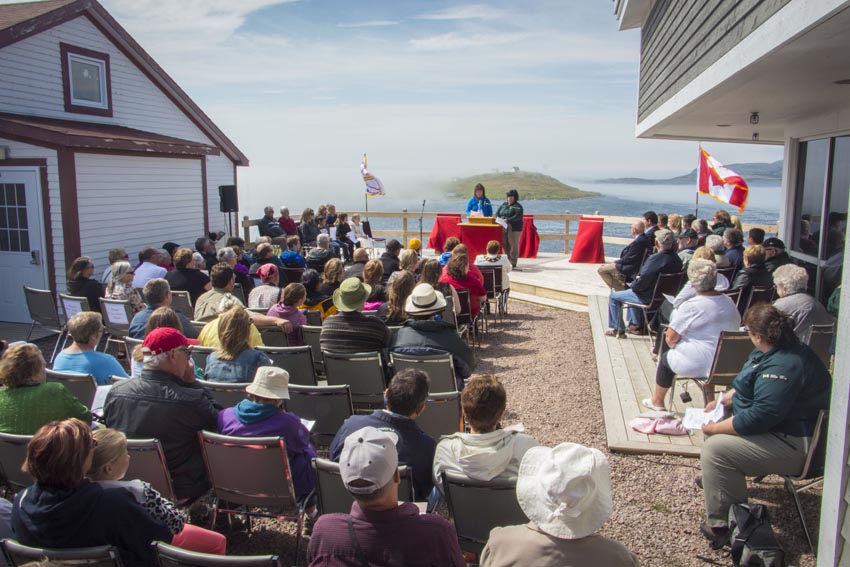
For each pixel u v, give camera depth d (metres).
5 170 9.42
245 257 10.60
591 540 1.99
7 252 9.63
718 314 4.54
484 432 2.81
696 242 8.34
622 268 8.05
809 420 3.30
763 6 4.25
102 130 10.64
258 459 3.07
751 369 3.37
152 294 5.43
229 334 4.01
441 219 14.41
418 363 4.48
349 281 4.96
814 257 8.75
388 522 2.05
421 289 4.98
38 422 3.21
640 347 7.22
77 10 10.50
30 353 3.27
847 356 2.70
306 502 3.30
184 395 3.22
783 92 6.17
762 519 3.23
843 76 5.15
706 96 6.16
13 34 9.50
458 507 2.80
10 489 3.46
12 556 2.20
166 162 11.80
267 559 1.99
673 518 3.74
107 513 2.31
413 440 3.01
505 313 9.95
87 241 9.78
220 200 13.65
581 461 1.99
